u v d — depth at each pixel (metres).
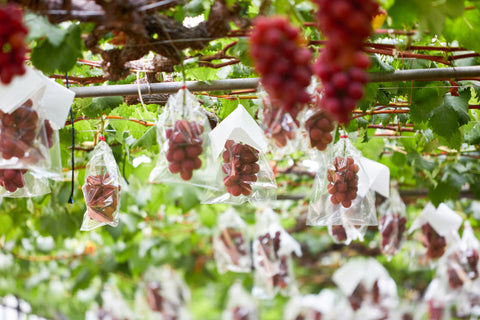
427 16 1.75
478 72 2.37
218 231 4.86
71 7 1.78
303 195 4.64
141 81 2.98
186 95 2.25
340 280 5.38
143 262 5.71
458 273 4.49
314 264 7.83
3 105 1.99
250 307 6.45
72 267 6.45
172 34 1.93
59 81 3.06
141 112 3.51
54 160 2.29
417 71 2.39
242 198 2.69
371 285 5.29
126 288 7.12
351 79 1.37
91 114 2.95
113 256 5.92
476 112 3.64
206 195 2.64
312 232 7.28
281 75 1.40
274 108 2.03
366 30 1.33
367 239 5.76
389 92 2.88
